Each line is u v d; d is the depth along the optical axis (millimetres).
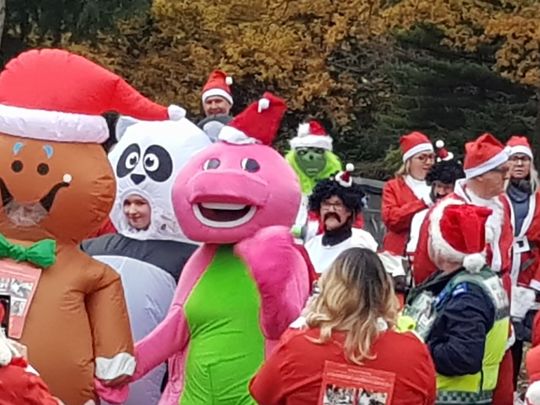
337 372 5004
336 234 8141
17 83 6621
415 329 5719
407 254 9000
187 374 6793
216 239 6727
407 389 5020
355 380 5000
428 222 6875
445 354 6184
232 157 6793
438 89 21297
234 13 23250
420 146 10445
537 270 9836
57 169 6488
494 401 7133
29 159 6469
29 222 6520
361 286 5027
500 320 6473
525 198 9906
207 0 23141
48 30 19781
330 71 23312
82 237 6633
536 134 19500
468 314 6199
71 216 6527
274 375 5090
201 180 6691
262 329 6645
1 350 4766
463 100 21234
